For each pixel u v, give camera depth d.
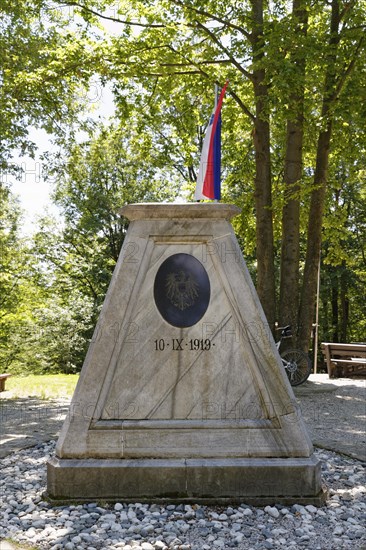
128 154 32.06
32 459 6.68
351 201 30.31
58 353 31.03
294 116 12.28
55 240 33.88
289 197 13.34
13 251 28.16
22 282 30.30
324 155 14.14
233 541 4.30
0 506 4.98
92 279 34.12
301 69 12.51
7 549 4.06
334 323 33.19
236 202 16.52
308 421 9.40
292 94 12.85
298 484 5.09
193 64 14.12
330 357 15.58
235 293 5.42
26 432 8.27
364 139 13.44
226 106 15.85
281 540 4.33
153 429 5.19
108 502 5.00
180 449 5.17
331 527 4.60
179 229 5.47
